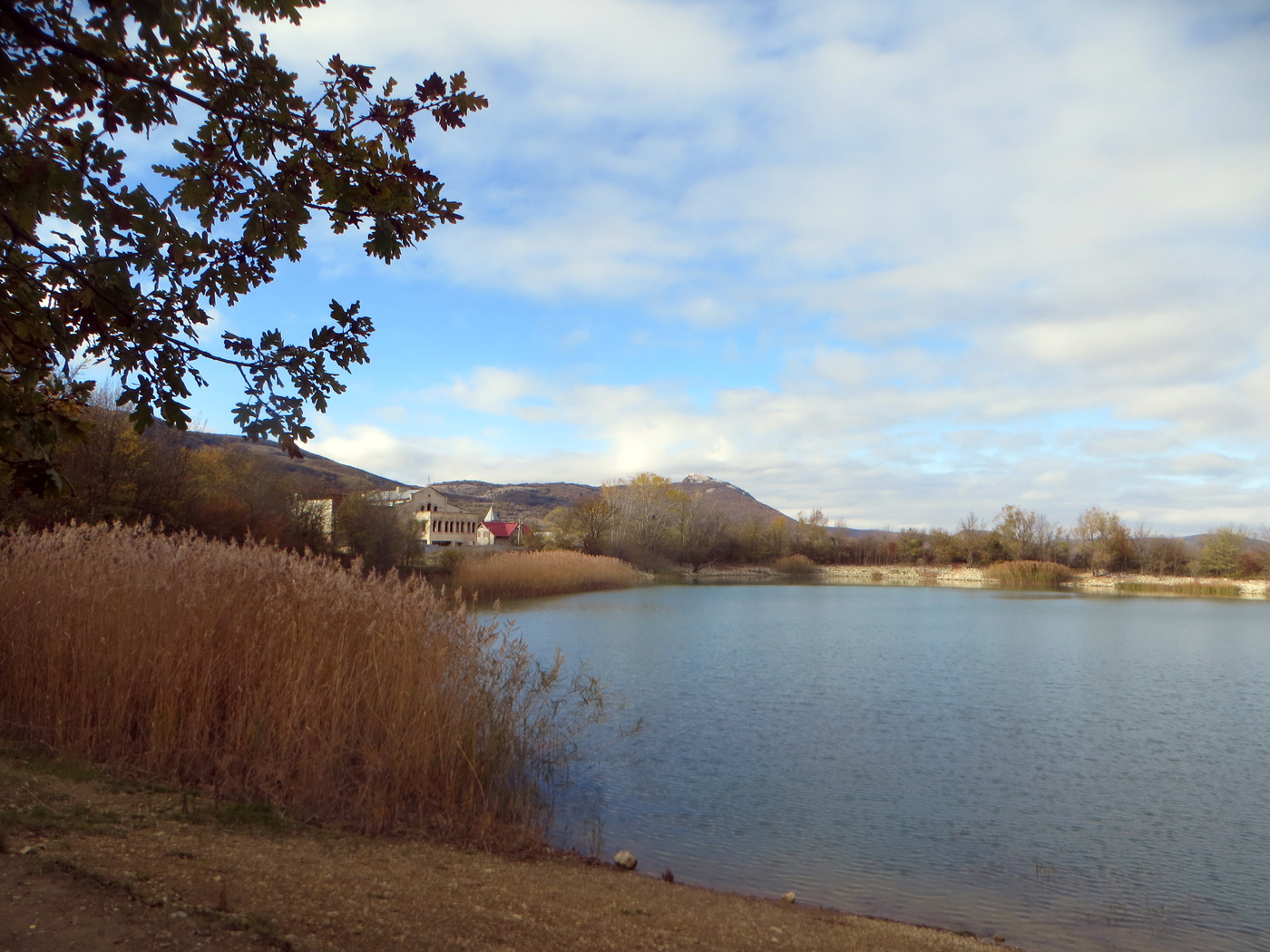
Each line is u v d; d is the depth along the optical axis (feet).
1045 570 266.98
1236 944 22.63
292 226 12.55
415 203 13.32
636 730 42.60
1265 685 68.03
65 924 14.47
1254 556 270.67
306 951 14.88
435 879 21.61
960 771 40.34
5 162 10.91
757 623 118.11
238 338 12.88
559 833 29.91
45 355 12.64
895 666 75.56
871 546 351.67
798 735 46.85
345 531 159.63
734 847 29.43
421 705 30.12
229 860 20.27
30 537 38.27
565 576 181.37
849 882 26.66
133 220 11.61
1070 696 61.72
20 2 10.37
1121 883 26.99
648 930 19.93
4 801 22.18
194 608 31.35
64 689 30.40
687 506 317.63
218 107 11.72
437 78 12.88
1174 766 41.86
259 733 28.30
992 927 23.50
